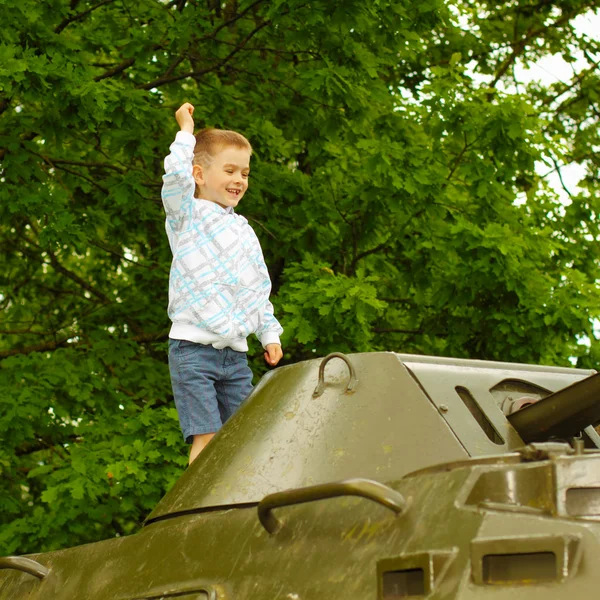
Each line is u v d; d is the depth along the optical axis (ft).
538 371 14.74
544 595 8.74
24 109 35.32
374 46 37.50
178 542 12.28
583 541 8.91
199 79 38.04
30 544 32.42
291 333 32.12
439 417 12.27
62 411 34.32
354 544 10.41
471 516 9.54
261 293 17.19
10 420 32.60
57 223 33.12
